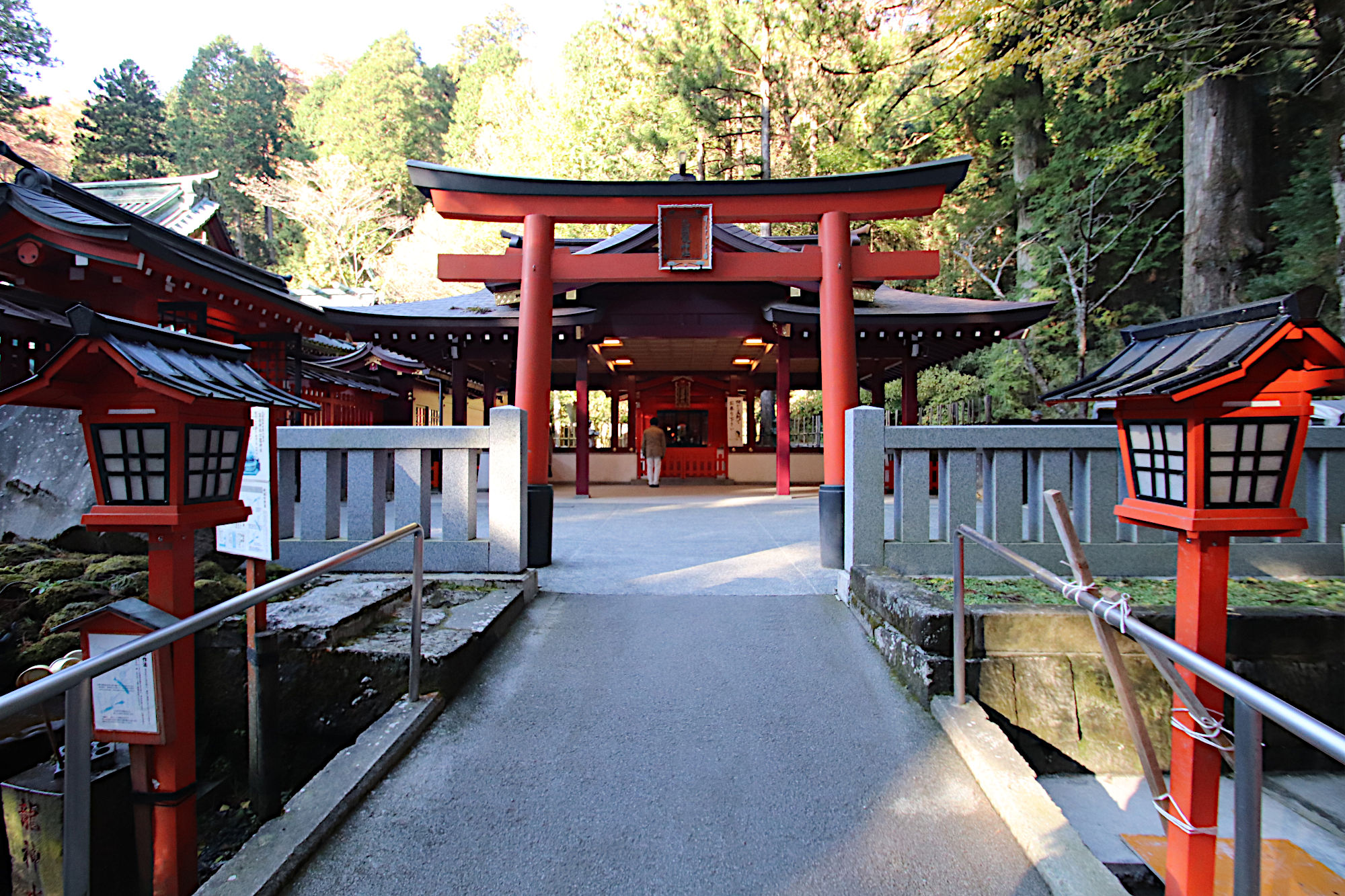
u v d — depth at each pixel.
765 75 19.48
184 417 2.06
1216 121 13.88
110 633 2.01
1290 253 13.29
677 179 6.41
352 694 3.22
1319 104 13.84
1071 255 16.97
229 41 46.31
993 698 3.19
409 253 32.19
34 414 4.88
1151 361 2.10
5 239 4.21
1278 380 1.84
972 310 10.88
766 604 4.57
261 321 6.08
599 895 2.04
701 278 6.55
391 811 2.42
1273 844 2.74
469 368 14.91
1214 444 1.86
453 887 2.06
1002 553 2.53
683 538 7.27
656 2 20.61
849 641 3.93
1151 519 2.05
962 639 3.08
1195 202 14.24
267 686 2.97
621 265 6.41
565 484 17.36
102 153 34.44
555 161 23.47
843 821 2.39
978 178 20.48
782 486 12.83
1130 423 2.16
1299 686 3.27
